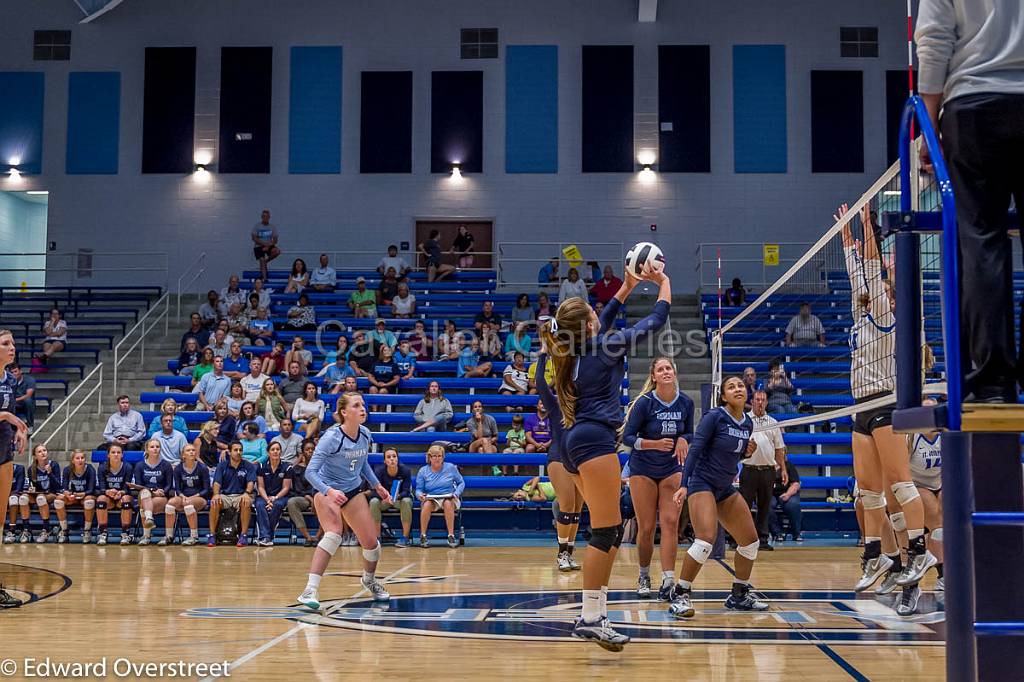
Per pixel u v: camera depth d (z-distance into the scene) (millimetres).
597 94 21562
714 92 21453
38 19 22062
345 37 21938
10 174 21750
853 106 21281
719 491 6227
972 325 2812
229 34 21969
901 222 2850
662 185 21344
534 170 21500
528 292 21141
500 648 4996
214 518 12203
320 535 12859
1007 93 2773
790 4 21500
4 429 6805
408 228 21500
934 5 2891
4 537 12875
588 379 4691
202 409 14992
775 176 21219
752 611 6336
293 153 21703
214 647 5027
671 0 21641
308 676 4273
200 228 21578
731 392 6059
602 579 4676
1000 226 2826
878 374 6414
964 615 2482
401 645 5086
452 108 21703
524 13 21797
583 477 4676
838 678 4227
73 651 4902
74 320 19797
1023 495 2650
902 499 6262
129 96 21906
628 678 4230
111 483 12719
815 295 18594
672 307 19938
